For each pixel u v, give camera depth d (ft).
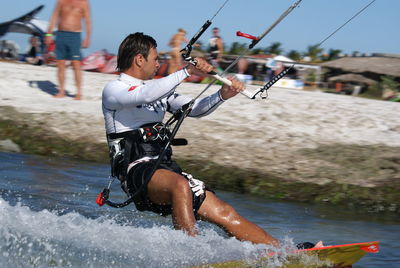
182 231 34.96
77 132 78.59
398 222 53.16
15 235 36.24
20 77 116.67
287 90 145.18
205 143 75.36
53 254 34.14
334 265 36.52
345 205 58.80
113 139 38.29
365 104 116.98
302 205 57.67
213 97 39.52
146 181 35.86
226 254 34.91
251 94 39.06
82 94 106.93
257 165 68.23
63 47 100.07
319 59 282.97
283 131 84.48
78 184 57.93
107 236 37.47
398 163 69.67
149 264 33.73
